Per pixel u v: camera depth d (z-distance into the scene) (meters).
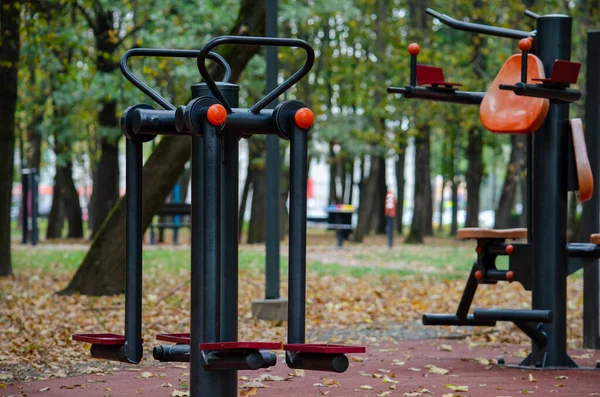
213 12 22.83
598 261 8.24
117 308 11.85
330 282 16.17
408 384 6.08
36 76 28.34
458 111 28.05
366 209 35.16
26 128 36.91
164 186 13.12
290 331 3.97
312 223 30.33
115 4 23.39
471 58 29.09
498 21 25.11
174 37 23.08
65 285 15.54
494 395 5.62
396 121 31.31
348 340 9.09
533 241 6.83
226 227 4.14
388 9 33.09
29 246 28.78
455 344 8.72
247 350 3.70
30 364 7.25
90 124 33.16
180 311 11.64
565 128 6.77
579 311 12.23
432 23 29.67
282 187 34.16
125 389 5.99
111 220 13.57
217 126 3.89
